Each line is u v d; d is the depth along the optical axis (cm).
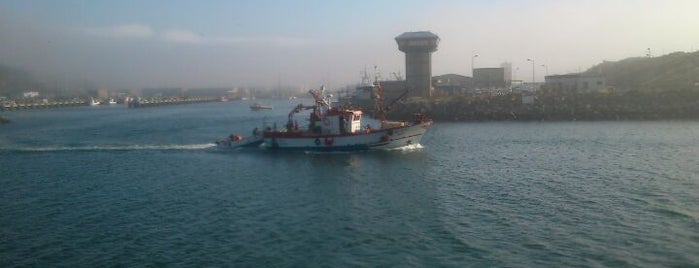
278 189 5022
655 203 4147
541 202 4256
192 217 4066
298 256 3209
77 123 15612
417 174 5634
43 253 3347
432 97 16338
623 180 5034
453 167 6019
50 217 4162
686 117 11656
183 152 7788
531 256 3117
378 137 7250
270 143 7669
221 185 5262
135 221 3991
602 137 8688
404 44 17538
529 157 6669
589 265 2972
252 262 3131
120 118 18425
